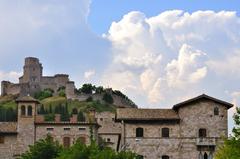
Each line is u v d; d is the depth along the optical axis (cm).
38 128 12025
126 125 10756
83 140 11994
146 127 10781
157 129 10788
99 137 14138
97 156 8375
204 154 10750
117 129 15138
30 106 12125
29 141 11931
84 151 8738
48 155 10669
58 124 12044
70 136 12006
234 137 6612
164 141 10744
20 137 11931
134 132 10738
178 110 10925
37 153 10669
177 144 10750
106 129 15062
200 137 10744
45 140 11094
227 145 6725
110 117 17050
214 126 10825
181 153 10719
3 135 11906
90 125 12081
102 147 12156
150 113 10919
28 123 12019
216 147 10731
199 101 10906
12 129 12012
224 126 10838
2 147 11856
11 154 11831
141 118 10719
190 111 10869
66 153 8881
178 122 10838
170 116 10844
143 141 10712
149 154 10681
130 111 10962
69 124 12056
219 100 10850
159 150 10706
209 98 10850
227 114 10888
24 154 10906
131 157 8556
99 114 17062
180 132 10794
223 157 6838
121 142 10975
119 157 8412
